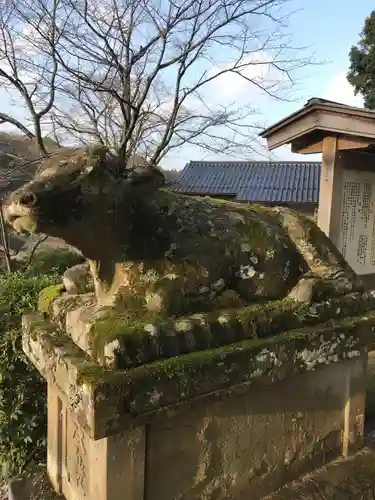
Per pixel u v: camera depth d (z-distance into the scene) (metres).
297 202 10.03
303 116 3.25
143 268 1.32
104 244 1.28
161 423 1.27
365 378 1.81
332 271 1.69
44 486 1.61
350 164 3.39
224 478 1.43
